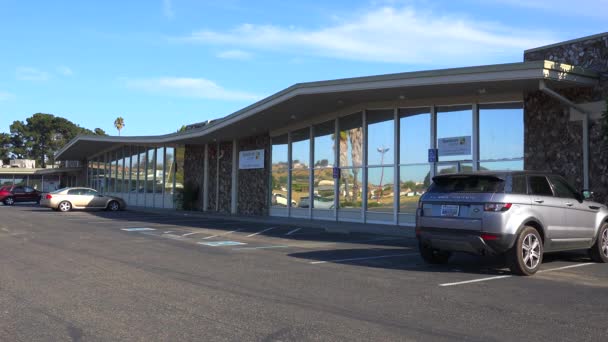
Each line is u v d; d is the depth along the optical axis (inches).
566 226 387.9
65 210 1183.6
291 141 999.0
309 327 229.6
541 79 549.6
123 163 1689.2
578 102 594.9
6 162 3184.1
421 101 727.7
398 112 764.6
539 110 625.0
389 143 776.3
